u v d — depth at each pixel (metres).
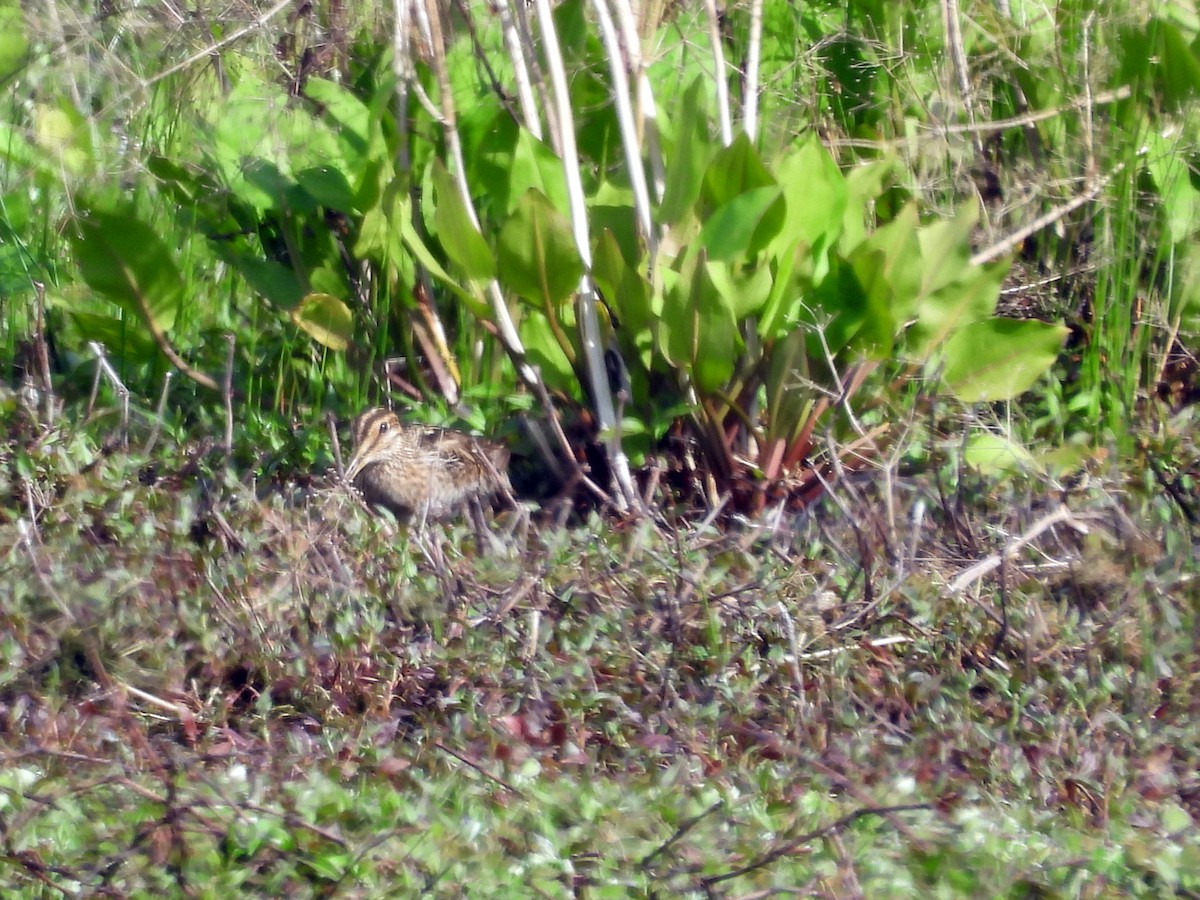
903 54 13.09
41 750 7.66
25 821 7.17
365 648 9.03
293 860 7.24
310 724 8.84
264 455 11.62
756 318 11.22
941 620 9.47
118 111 13.80
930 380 11.74
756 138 11.73
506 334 11.47
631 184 11.24
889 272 11.01
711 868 7.25
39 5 13.88
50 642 8.88
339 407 12.49
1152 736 8.66
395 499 11.86
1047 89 13.25
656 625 9.35
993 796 8.20
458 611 9.34
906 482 11.19
